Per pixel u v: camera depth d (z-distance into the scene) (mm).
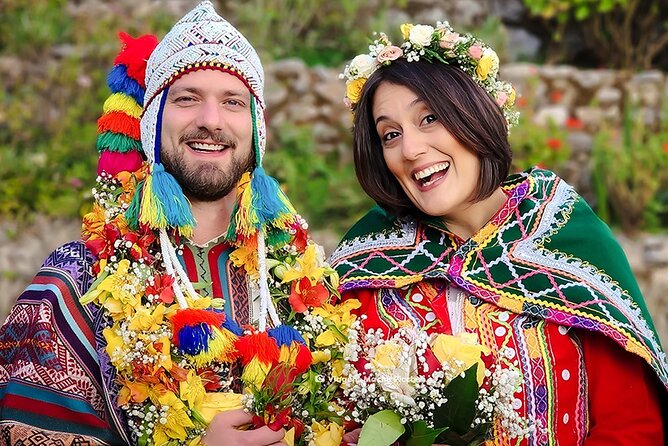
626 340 3197
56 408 3006
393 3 9414
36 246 7438
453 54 3311
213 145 3168
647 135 8367
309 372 3154
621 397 3246
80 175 7977
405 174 3338
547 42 9539
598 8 9070
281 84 8484
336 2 9453
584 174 8266
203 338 2996
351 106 3510
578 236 3396
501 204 3471
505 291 3299
